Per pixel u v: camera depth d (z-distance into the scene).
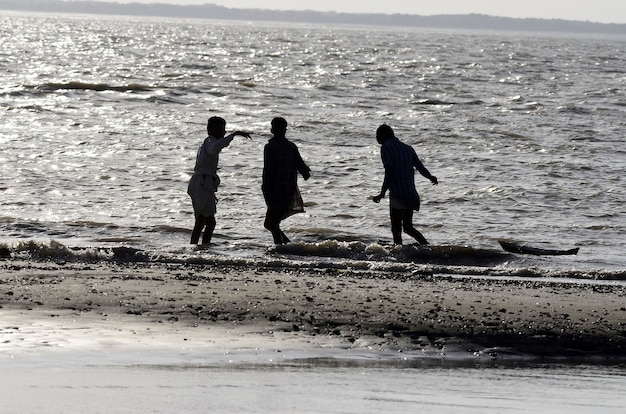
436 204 46.00
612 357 17.12
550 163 61.12
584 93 128.88
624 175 57.91
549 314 19.94
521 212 44.69
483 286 24.67
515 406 13.26
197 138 69.06
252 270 26.86
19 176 50.00
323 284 23.52
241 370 14.84
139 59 184.38
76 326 17.52
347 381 14.36
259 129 74.94
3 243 29.08
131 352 15.76
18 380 13.47
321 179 53.09
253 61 191.12
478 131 78.06
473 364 16.12
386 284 24.25
